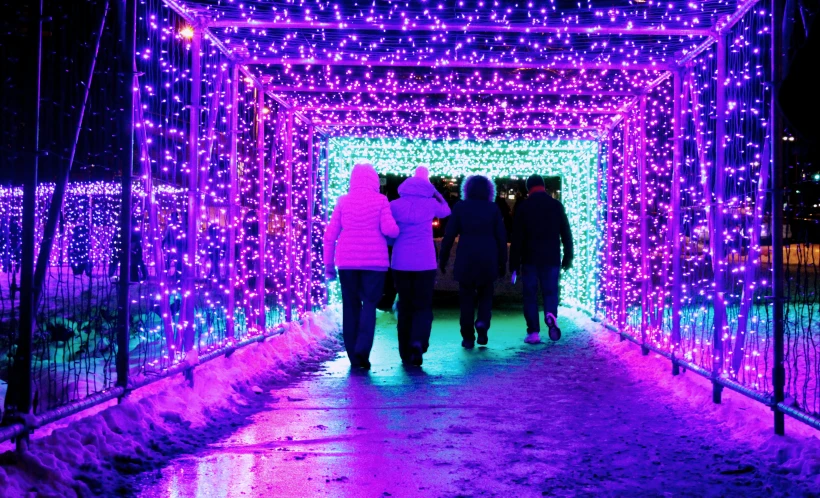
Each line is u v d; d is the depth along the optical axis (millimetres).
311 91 8320
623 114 8758
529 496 3484
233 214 6883
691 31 5504
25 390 3494
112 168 4758
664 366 6535
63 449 3566
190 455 4113
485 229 8445
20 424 3379
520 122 9703
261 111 7996
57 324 6480
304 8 5488
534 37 6074
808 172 4227
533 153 12812
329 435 4602
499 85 7559
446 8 5430
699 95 6430
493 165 13102
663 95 7773
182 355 5641
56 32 4328
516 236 8859
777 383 4223
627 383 6344
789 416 4363
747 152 5344
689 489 3557
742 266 5461
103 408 4688
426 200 7605
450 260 14820
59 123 4348
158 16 5453
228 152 6902
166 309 5430
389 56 6578
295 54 6676
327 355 8133
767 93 4789
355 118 9930
